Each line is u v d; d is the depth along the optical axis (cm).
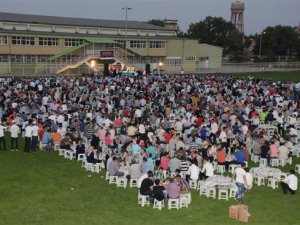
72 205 1642
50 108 3206
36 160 2273
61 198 1716
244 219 1524
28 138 2416
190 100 3631
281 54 12800
